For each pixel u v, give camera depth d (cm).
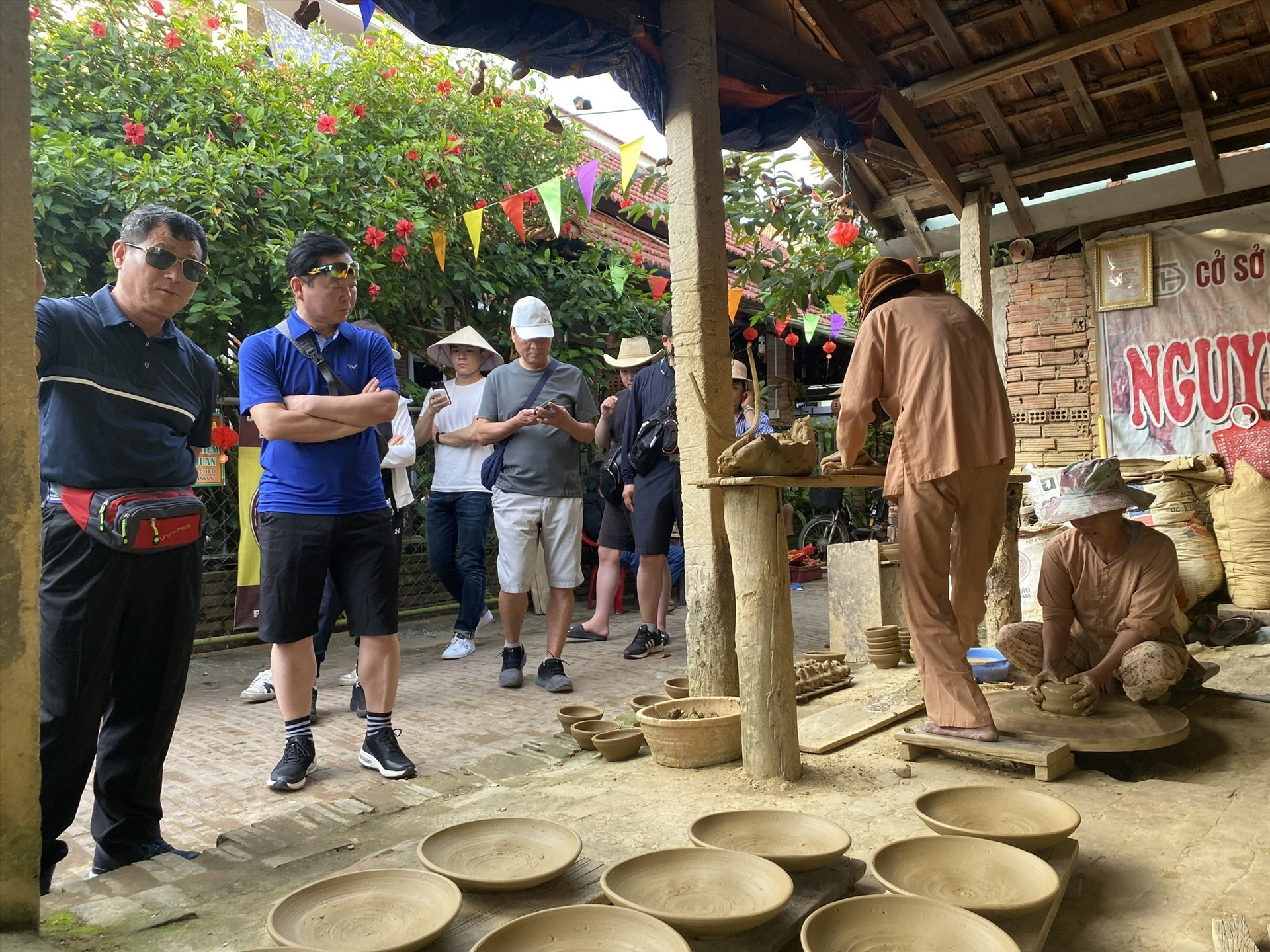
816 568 1087
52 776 244
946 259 773
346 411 326
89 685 248
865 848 239
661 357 656
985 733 304
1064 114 536
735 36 420
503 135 823
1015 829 232
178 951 196
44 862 247
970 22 464
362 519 346
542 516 500
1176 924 204
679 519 588
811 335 680
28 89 186
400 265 725
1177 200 562
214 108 664
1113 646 340
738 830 233
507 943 178
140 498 252
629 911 182
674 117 369
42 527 246
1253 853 238
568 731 380
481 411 513
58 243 559
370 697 357
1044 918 192
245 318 659
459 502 610
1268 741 339
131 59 642
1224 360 644
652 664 568
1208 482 570
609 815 270
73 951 197
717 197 371
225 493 662
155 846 277
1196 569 539
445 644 652
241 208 623
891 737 349
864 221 667
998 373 315
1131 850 242
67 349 247
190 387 279
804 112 466
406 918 193
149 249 251
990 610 495
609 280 897
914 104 515
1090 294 696
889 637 482
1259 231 629
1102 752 328
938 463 300
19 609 185
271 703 488
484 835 234
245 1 703
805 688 424
